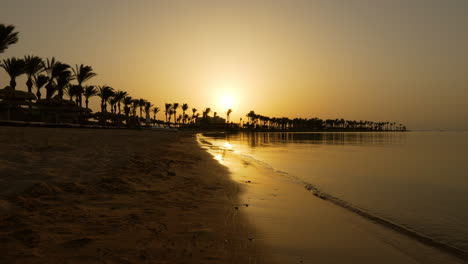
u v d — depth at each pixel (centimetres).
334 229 571
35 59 4528
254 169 1465
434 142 6381
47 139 1703
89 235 411
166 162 1298
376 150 3512
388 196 943
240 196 795
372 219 670
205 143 4134
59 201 550
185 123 17325
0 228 404
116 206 565
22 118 4119
